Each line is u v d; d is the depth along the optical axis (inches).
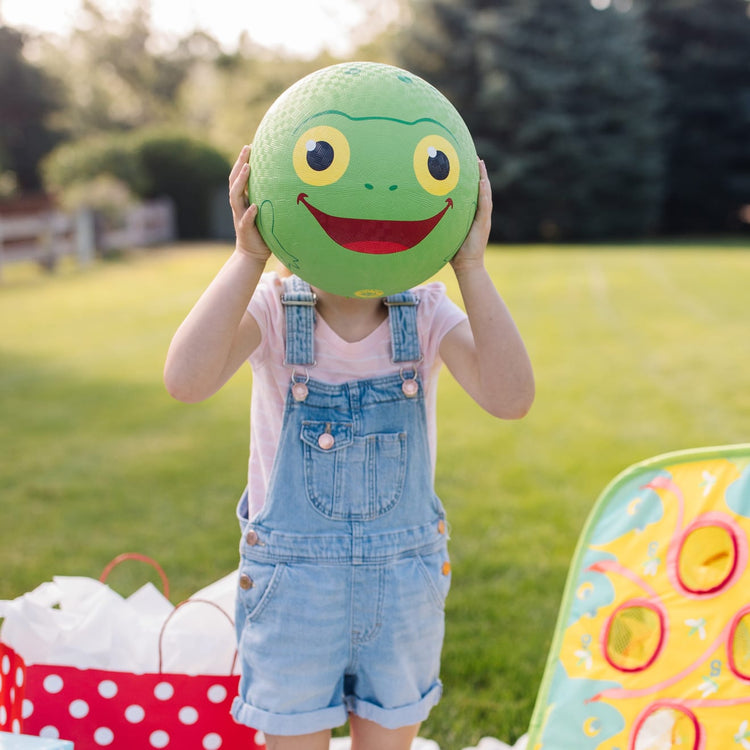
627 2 1000.2
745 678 73.4
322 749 67.6
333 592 64.6
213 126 1480.1
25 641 75.7
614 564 84.7
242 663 67.2
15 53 1030.4
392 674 66.6
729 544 78.8
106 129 1408.7
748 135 999.0
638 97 877.8
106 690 75.0
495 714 98.0
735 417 221.5
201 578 131.3
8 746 63.0
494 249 767.1
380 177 56.5
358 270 59.5
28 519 155.2
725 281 489.7
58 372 274.7
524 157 853.8
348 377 67.4
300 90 59.9
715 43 999.0
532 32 846.5
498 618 119.3
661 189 932.6
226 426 217.6
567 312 387.2
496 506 160.6
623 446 198.4
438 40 849.5
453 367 70.2
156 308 403.5
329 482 65.3
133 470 182.9
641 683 78.0
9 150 1035.9
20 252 533.3
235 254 65.2
